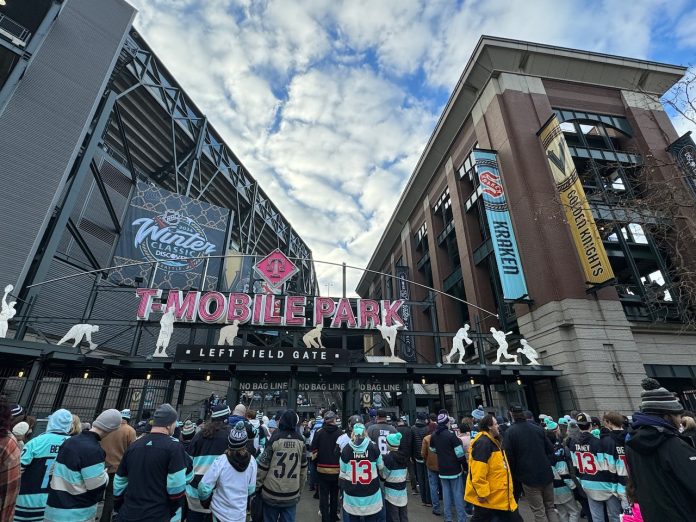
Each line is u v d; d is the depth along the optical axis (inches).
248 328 750.5
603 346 749.9
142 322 692.7
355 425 237.9
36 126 890.7
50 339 827.4
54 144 906.1
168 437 175.0
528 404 818.8
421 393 1139.9
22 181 839.7
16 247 794.8
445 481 298.8
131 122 1349.7
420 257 1707.7
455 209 1309.1
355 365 657.6
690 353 809.5
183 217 1268.5
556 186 879.1
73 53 1008.2
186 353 623.5
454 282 1305.4
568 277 806.5
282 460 216.7
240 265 1382.9
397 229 1940.2
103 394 628.4
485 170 998.4
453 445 298.5
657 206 475.8
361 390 692.7
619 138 1119.6
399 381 704.4
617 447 253.0
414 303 799.1
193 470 209.0
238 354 629.6
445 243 1454.2
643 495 126.8
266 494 210.7
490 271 1146.7
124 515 156.0
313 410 918.4
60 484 166.2
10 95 869.2
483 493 199.2
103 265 1043.9
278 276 839.7
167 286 1159.0
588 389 709.3
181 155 1552.7
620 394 711.1
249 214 1983.3
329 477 270.8
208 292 743.7
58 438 200.5
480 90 1160.2
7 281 765.9
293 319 754.2
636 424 134.7
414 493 432.8
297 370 646.5
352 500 220.4
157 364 618.2
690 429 219.5
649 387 150.3
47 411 636.7
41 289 834.2
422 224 1663.4
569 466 302.7
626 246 901.2
